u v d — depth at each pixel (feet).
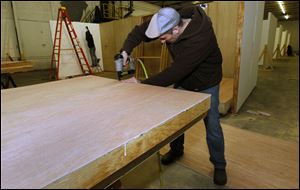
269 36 20.65
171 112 2.23
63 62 18.24
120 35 19.83
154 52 15.76
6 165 1.39
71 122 2.09
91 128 1.92
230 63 14.25
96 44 21.58
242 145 6.10
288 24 55.01
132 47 4.67
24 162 1.42
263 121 8.25
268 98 11.48
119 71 4.45
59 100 2.89
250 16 8.93
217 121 4.24
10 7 22.04
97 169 1.45
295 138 6.75
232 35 13.71
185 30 3.62
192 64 3.46
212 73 4.06
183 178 4.65
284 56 40.06
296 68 22.75
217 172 4.50
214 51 3.92
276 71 20.81
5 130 1.96
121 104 2.57
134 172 4.00
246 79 10.28
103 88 3.49
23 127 2.02
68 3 25.86
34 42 24.23
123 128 1.88
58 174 1.28
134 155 1.74
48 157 1.47
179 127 2.25
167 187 4.18
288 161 5.32
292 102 10.71
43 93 3.30
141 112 2.26
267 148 5.92
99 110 2.40
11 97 3.13
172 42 3.85
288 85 14.57
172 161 5.27
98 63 21.40
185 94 2.93
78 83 3.98
